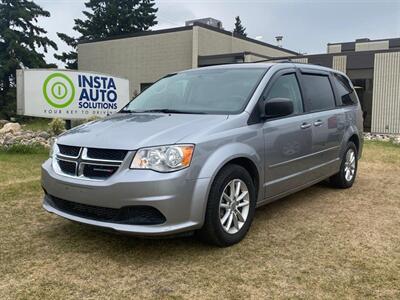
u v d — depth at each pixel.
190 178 3.72
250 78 4.89
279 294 3.24
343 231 4.63
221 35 30.66
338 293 3.25
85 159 3.85
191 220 3.76
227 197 4.11
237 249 4.11
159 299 3.17
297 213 5.31
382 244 4.25
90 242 4.29
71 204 4.01
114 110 15.96
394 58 21.94
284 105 4.48
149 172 3.61
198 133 3.91
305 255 3.96
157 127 4.04
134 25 48.31
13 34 35.75
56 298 3.19
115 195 3.62
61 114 14.42
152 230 3.61
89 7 48.44
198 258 3.89
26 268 3.69
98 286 3.37
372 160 9.76
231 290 3.30
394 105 22.17
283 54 38.12
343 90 6.64
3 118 33.44
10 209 5.44
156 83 5.75
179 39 29.88
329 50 42.88
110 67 34.00
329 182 6.67
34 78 13.90
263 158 4.50
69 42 43.59
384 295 3.22
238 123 4.27
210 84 5.03
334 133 5.98
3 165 8.50
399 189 6.67
